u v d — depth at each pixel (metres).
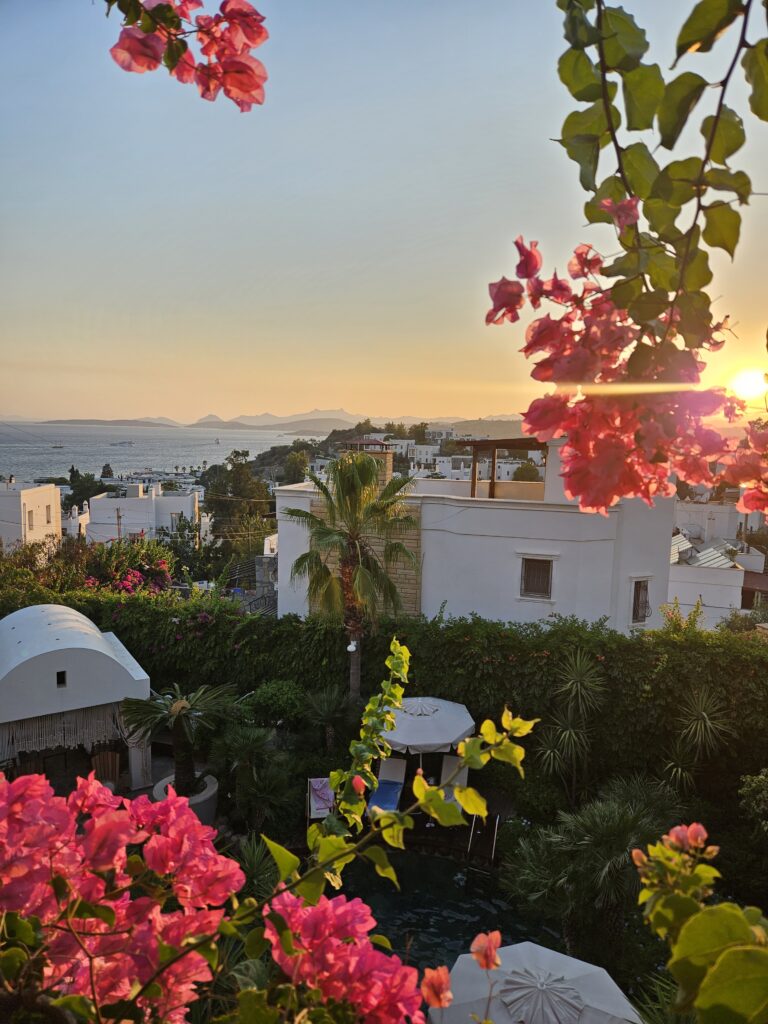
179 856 1.76
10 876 1.58
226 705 13.45
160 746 15.99
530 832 12.70
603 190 1.36
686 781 13.31
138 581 26.59
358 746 2.78
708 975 0.90
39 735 13.21
